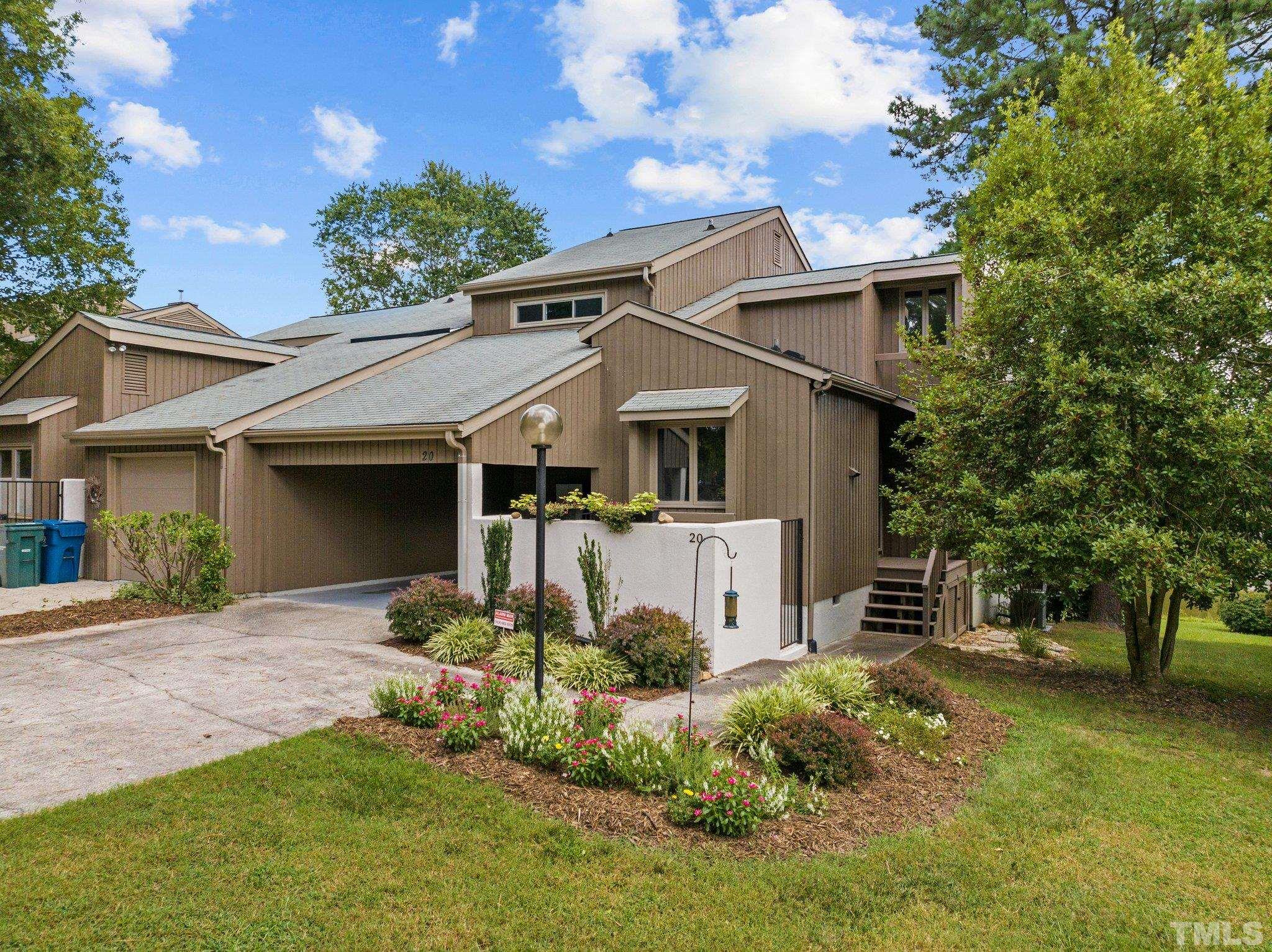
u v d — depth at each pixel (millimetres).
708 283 17703
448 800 4793
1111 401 8359
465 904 3742
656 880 4051
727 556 8469
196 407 13961
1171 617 9562
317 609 11219
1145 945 3727
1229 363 8672
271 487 12773
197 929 3449
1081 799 5512
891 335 15164
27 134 16109
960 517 9406
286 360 17766
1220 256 8672
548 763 5320
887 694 7066
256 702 6605
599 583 9000
